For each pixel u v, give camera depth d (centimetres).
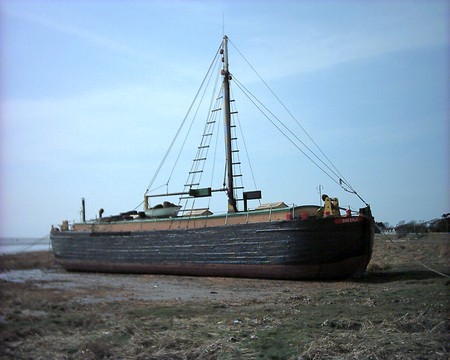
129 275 3266
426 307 1296
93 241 3641
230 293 2033
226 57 3173
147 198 3584
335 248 2336
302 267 2381
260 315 1348
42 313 1524
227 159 3122
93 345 1016
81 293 2164
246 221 2683
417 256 2922
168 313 1454
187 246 2909
